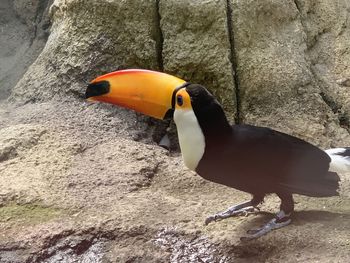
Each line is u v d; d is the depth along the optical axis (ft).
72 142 6.75
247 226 5.59
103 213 5.86
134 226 5.68
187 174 6.41
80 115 7.22
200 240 5.53
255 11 7.28
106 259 5.47
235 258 5.38
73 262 5.51
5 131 6.87
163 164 6.59
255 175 5.38
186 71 7.25
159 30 7.35
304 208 5.81
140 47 7.32
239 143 5.35
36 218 5.84
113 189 6.19
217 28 7.17
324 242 5.27
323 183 5.45
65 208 5.95
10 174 6.37
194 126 5.33
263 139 5.40
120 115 7.27
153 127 7.32
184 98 5.31
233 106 7.20
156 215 5.82
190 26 7.22
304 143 5.53
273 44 7.32
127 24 7.33
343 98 7.34
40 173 6.37
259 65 7.22
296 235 5.35
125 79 5.47
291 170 5.40
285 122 7.06
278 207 5.83
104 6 7.36
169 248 5.52
